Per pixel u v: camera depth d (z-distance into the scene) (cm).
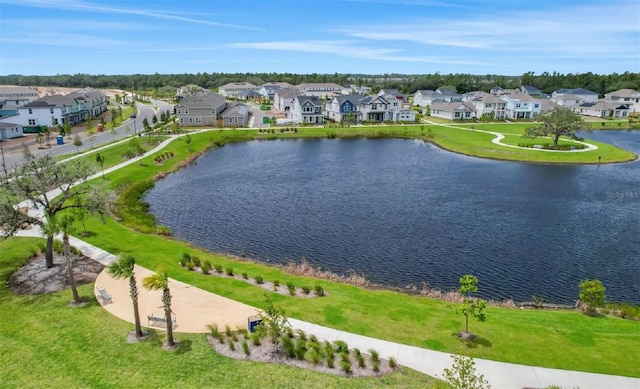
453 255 3825
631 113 15988
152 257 3450
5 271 3127
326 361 2172
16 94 14800
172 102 18675
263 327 2256
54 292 2839
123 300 2752
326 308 2705
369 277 3406
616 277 3453
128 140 8794
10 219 2956
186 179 6625
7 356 2177
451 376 1855
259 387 1980
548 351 2280
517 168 7475
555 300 3100
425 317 2634
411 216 4862
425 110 16212
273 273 3297
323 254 3831
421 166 7625
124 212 4709
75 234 3866
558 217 4872
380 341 2352
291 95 15400
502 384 2016
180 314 2600
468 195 5750
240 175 6888
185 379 2023
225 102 13500
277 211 5031
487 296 3125
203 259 3519
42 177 3109
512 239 4203
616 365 2169
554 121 8762
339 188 6097
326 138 10738
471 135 10412
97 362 2139
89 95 14088
